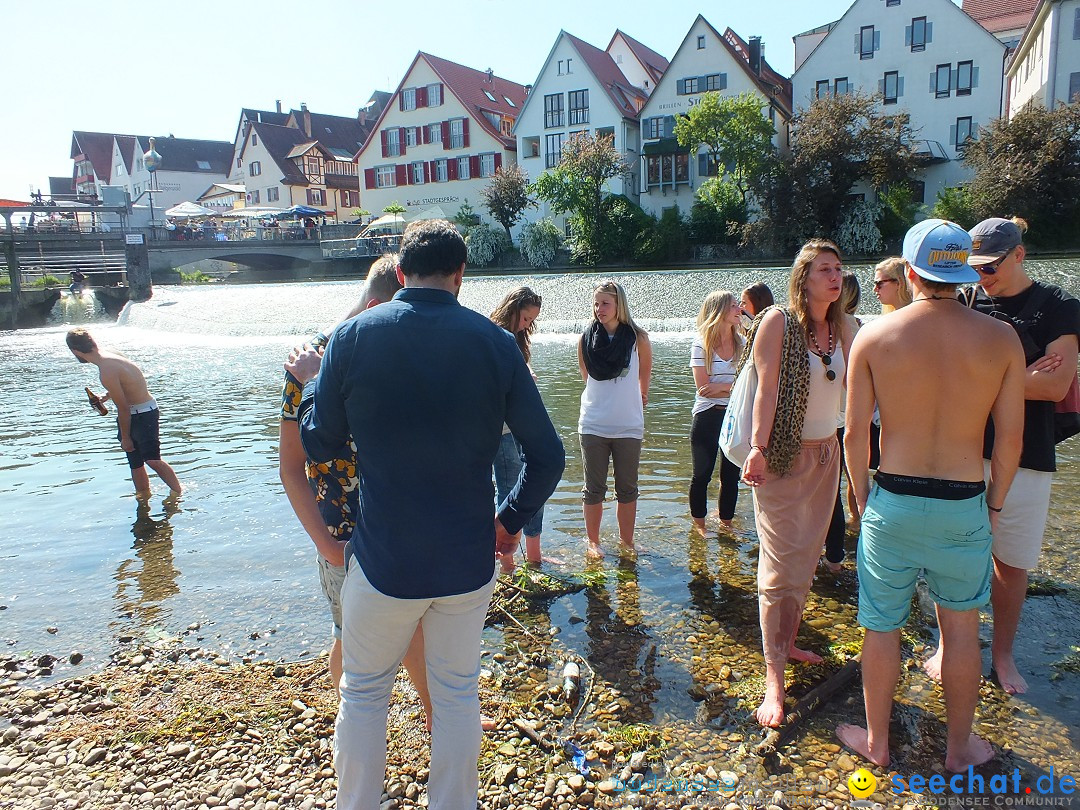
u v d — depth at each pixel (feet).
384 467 7.50
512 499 8.39
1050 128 97.91
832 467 11.39
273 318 84.28
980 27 123.44
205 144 259.19
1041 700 10.68
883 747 9.51
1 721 11.03
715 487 21.50
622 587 15.01
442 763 7.89
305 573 16.25
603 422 16.26
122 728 10.71
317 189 222.28
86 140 267.80
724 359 17.19
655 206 152.87
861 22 131.64
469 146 173.06
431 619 7.91
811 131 117.19
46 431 32.63
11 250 111.55
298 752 10.03
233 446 28.71
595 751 9.91
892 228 116.47
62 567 16.97
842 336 11.52
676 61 145.18
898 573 9.29
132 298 118.01
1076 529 16.98
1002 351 8.79
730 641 12.72
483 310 73.05
